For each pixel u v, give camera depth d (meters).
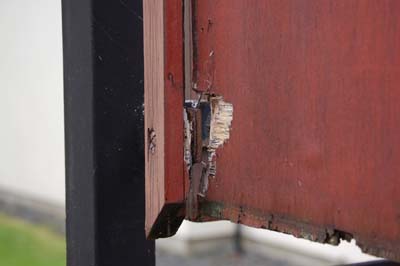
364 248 1.06
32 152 6.97
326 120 1.10
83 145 1.34
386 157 1.04
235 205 1.21
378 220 1.05
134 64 1.33
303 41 1.12
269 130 1.17
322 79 1.10
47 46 6.71
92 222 1.33
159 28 1.24
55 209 6.61
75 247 1.36
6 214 7.12
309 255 4.69
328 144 1.10
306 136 1.12
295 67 1.13
